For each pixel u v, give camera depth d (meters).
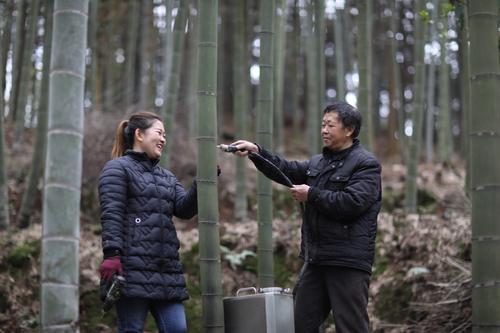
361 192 3.24
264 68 4.39
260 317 3.22
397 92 9.41
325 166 3.46
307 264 3.45
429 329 4.71
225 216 6.96
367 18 5.75
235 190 7.21
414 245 5.41
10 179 6.92
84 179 6.78
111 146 6.84
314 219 3.34
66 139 3.10
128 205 3.24
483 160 3.23
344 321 3.25
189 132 9.12
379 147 12.27
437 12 5.97
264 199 4.39
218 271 3.38
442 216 6.38
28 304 4.96
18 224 5.96
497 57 3.28
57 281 3.03
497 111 3.24
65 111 3.11
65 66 3.13
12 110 8.07
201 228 3.40
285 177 3.37
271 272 4.35
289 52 13.18
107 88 9.20
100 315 5.04
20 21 6.58
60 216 3.06
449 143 9.27
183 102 9.48
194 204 3.45
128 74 8.77
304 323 3.40
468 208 5.77
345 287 3.28
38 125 5.91
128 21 9.72
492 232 3.19
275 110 8.79
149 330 4.91
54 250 3.04
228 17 13.28
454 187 7.39
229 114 14.45
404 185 7.58
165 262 3.22
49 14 5.63
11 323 4.77
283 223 6.22
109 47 9.16
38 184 6.41
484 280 3.18
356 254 3.26
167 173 3.48
